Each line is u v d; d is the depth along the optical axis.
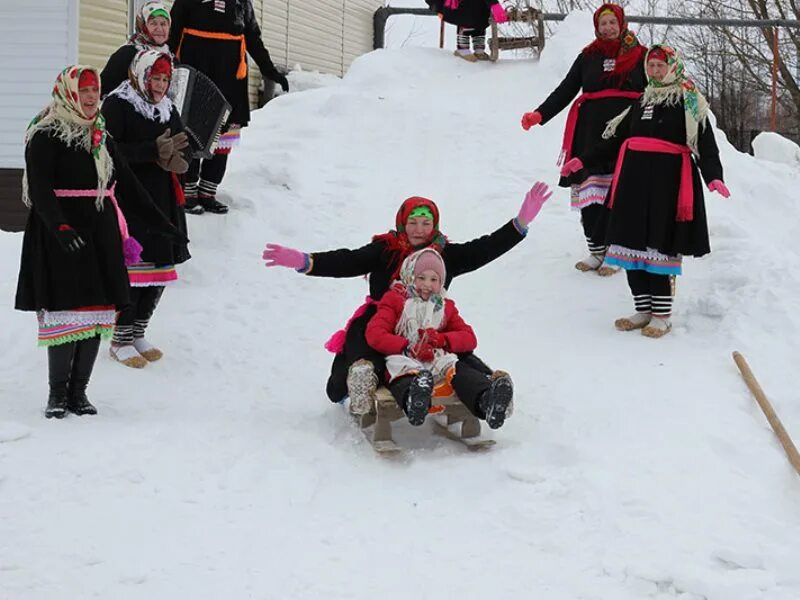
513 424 5.45
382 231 8.58
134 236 6.25
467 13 12.57
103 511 4.39
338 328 7.05
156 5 6.80
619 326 6.68
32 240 5.37
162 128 6.29
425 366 5.20
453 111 10.88
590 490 4.59
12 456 4.84
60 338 5.35
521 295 7.41
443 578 3.93
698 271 7.32
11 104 11.48
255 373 6.34
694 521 4.33
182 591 3.78
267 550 4.12
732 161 9.93
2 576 3.82
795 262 7.24
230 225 8.33
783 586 3.84
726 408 5.48
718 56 25.16
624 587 3.87
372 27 18.92
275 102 11.43
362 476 4.88
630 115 6.69
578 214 8.77
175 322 6.99
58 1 11.38
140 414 5.61
